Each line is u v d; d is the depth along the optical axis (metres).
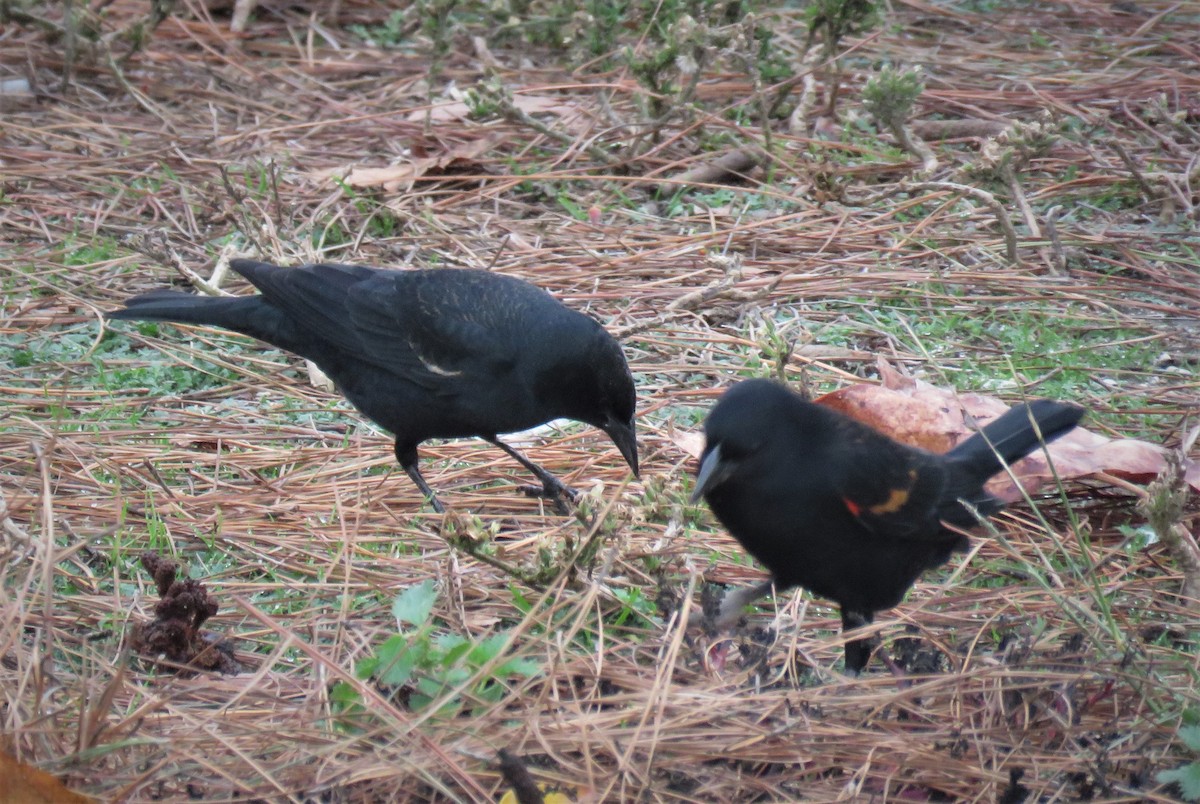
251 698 7.21
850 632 7.48
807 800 6.31
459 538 8.10
